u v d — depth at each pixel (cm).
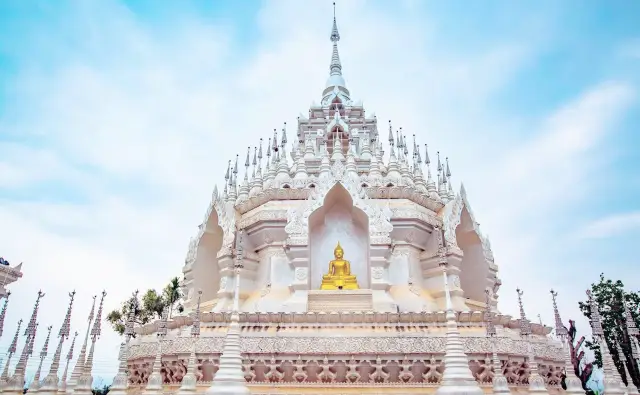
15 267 2494
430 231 2170
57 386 1619
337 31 4072
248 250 2158
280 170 2462
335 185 2095
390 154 2534
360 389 1549
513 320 1825
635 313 2616
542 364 1761
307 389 1551
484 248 2373
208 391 1127
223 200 2270
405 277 1989
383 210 2020
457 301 1944
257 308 1870
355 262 2098
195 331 1644
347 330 1672
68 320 1702
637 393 1506
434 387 1538
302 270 1914
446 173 2848
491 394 1531
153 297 4284
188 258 2523
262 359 1588
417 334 1634
